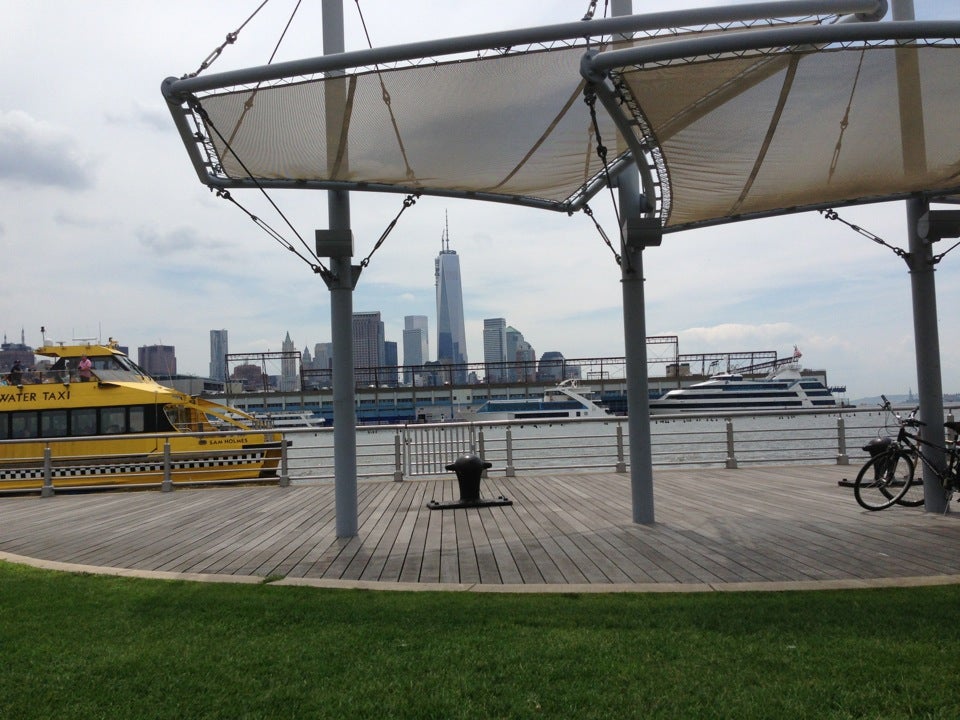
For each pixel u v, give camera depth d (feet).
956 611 15.42
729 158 26.30
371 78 23.97
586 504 33.91
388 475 47.50
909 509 30.40
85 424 57.62
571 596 17.67
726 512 30.42
